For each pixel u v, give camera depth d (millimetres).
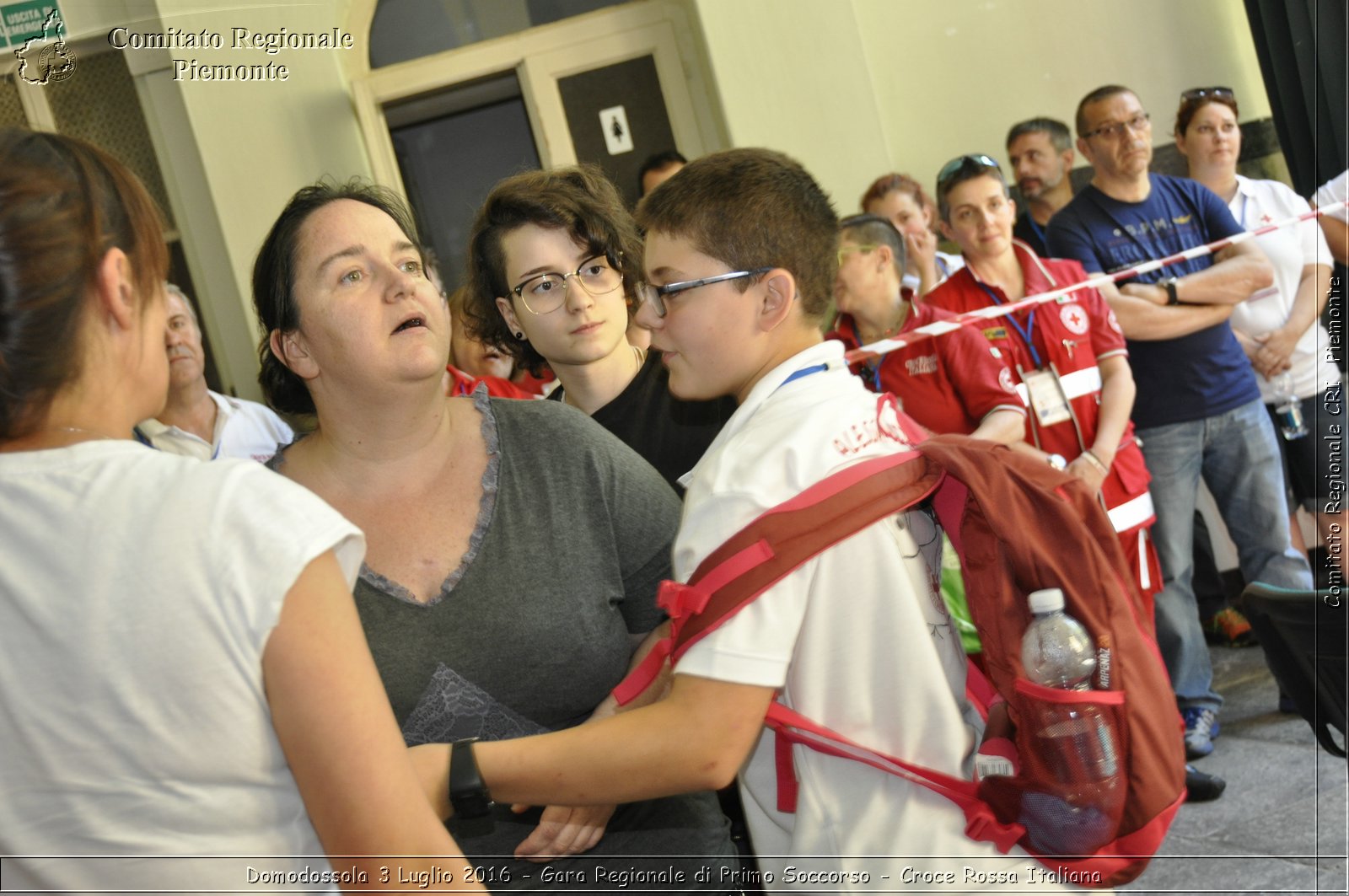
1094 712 1016
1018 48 4730
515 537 1288
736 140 4500
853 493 1049
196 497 821
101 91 4316
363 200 1312
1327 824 2402
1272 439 3289
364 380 1238
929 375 2867
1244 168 4711
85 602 792
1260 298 3471
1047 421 2977
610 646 1308
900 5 4727
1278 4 4293
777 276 1137
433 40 4578
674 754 1016
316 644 813
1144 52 4707
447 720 1256
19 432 843
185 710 792
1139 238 3477
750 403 1135
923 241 3875
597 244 1835
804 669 1062
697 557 1055
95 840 800
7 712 798
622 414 1896
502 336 2057
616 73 4664
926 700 1055
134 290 882
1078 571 1055
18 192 817
